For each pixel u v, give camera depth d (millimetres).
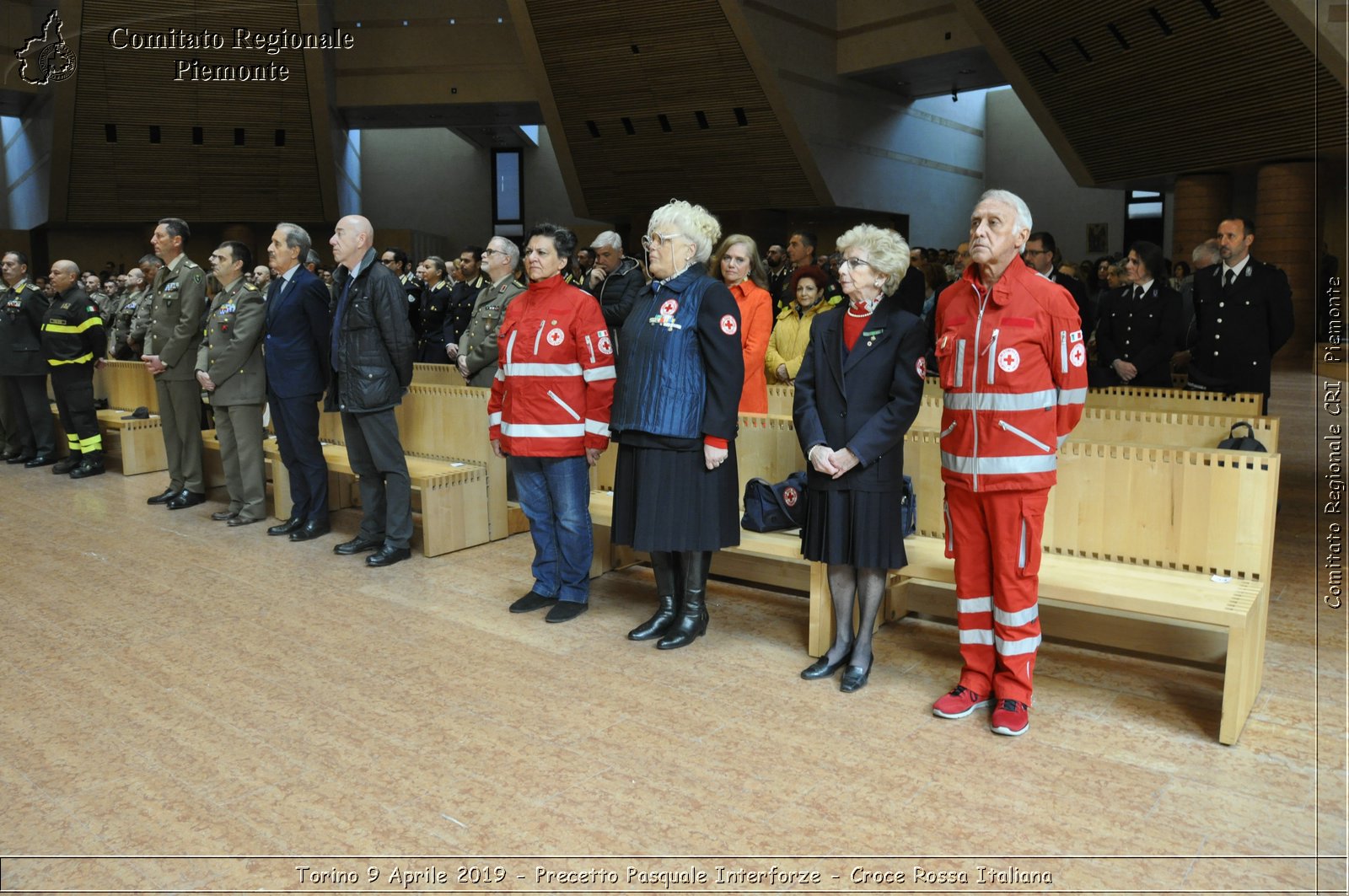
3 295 7164
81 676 3326
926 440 3711
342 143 19984
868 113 18453
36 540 5098
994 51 14914
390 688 3213
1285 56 11867
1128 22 12922
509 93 18656
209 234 20969
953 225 21922
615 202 19125
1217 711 3010
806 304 5098
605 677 3295
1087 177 16203
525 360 3787
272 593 4207
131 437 6922
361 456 4758
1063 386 2777
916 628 3795
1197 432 3996
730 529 3500
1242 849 2273
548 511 3975
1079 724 2924
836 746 2789
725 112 16719
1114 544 3326
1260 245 14359
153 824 2410
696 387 3398
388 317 4477
